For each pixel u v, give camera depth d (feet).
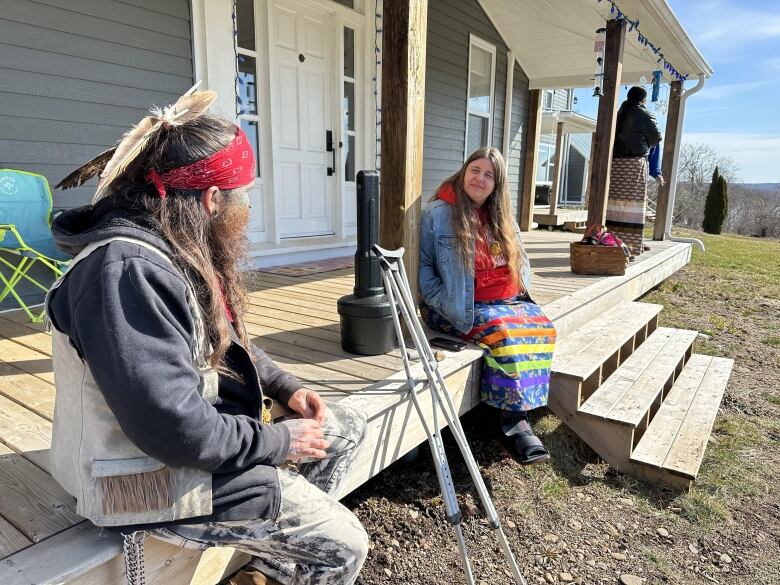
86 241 3.19
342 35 16.98
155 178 3.31
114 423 3.28
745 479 9.02
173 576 4.14
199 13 12.28
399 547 6.91
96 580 3.67
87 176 3.71
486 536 7.23
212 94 3.84
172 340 3.08
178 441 3.04
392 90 7.90
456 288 8.25
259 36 14.70
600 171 15.61
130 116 11.44
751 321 18.47
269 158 15.35
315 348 8.27
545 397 8.18
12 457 4.99
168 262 3.21
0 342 8.41
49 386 6.70
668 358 11.83
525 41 25.08
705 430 9.64
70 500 4.30
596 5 15.56
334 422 5.02
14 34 9.59
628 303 14.98
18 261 10.31
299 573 4.18
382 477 8.30
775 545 7.42
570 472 8.98
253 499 3.62
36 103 10.02
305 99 16.26
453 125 22.88
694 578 6.70
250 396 3.92
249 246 4.00
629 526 7.68
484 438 9.64
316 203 17.29
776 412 11.70
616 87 15.39
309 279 13.76
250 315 10.22
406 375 6.70
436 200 8.75
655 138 17.46
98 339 2.94
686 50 21.02
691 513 7.98
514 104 27.12
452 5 21.48
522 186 29.12
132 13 11.18
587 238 15.80
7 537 3.79
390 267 6.52
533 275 15.37
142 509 3.31
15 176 9.36
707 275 26.50
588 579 6.58
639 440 9.51
